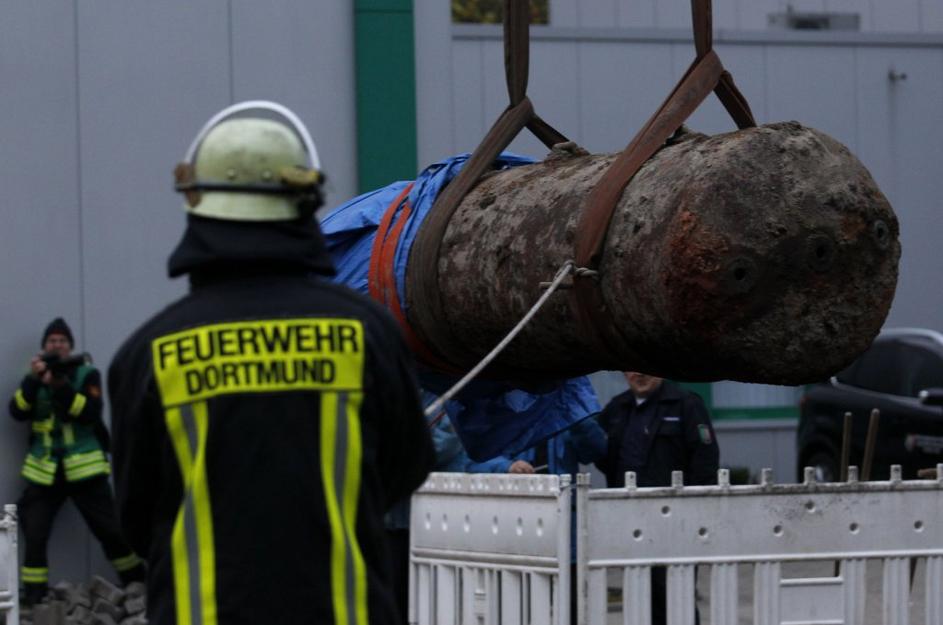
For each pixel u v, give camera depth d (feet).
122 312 107.24
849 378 138.92
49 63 105.91
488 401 59.31
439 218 53.11
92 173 106.73
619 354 46.68
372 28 110.73
